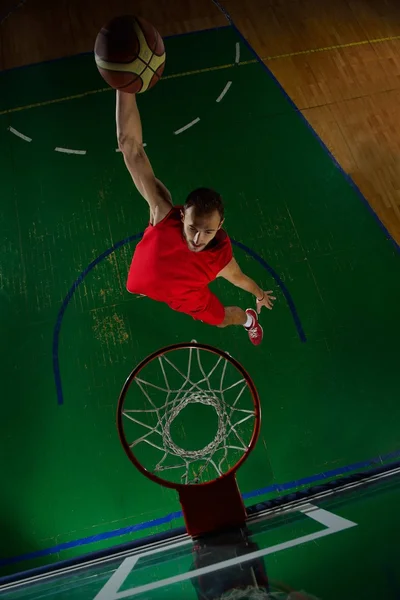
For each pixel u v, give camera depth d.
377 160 5.88
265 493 4.28
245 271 5.25
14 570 4.00
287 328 4.99
